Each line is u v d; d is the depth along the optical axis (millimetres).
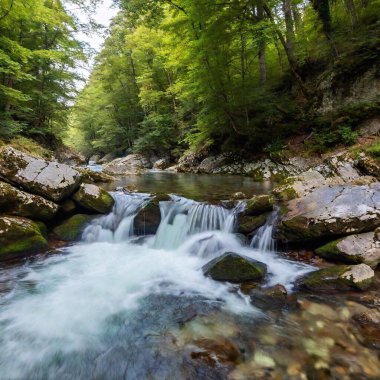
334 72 11836
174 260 5309
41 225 5906
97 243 6254
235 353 2682
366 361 2523
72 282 4410
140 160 26547
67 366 2656
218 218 6172
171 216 6652
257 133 14164
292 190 6422
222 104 13820
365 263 4125
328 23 12375
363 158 7234
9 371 2609
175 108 24766
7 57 10438
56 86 18969
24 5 11297
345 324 3070
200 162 18250
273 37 12016
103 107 33562
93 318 3434
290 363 2523
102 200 6863
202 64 13109
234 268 4250
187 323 3248
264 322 3195
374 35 10867
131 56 28109
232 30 12391
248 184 10648
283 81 15211
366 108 10328
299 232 4910
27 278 4531
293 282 4074
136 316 3453
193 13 12156
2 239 4992
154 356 2715
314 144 11648
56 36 17094
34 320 3396
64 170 6625
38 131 17812
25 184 5973
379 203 4633
